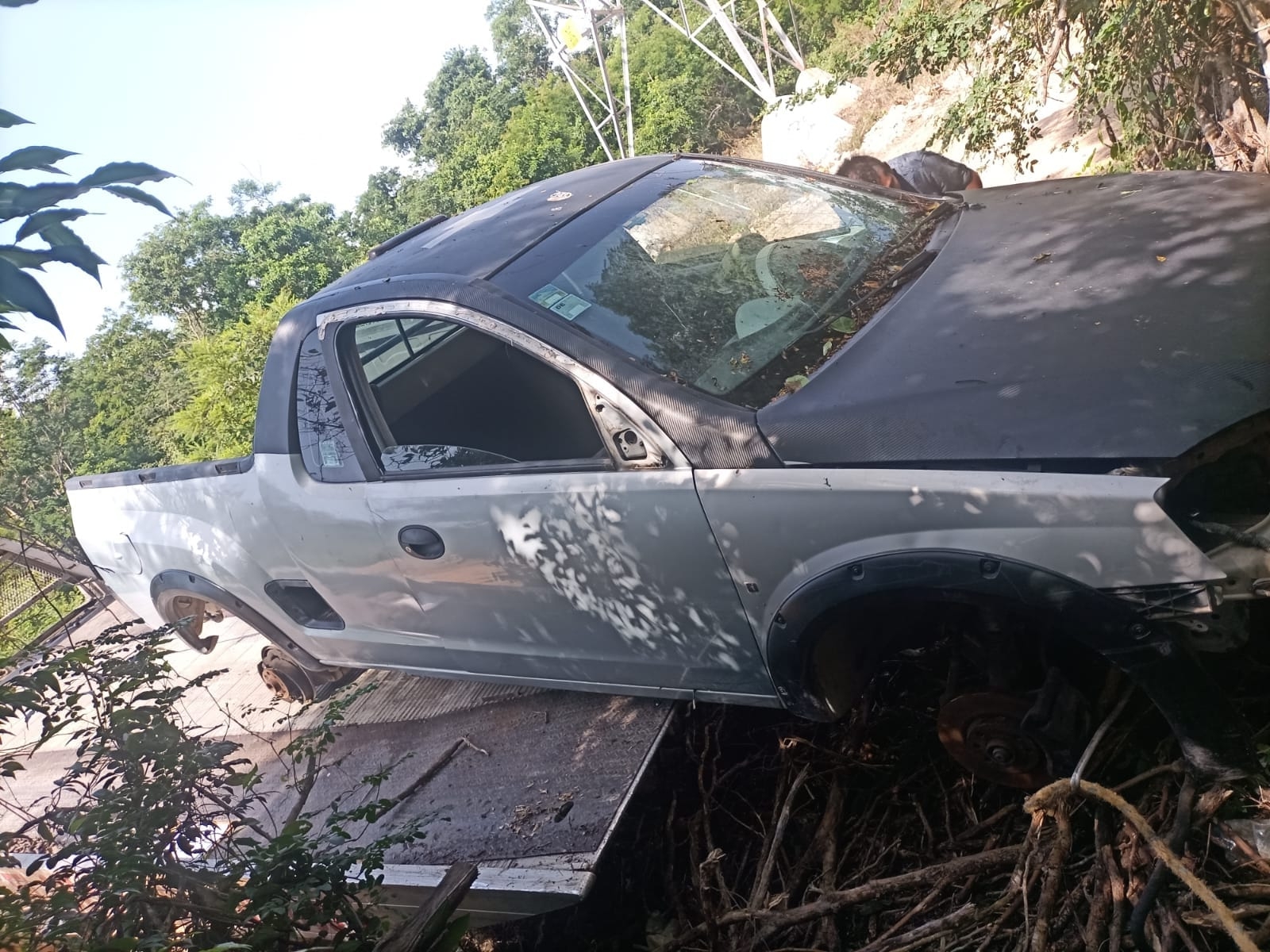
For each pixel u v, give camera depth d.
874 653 2.82
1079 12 4.47
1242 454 2.23
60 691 2.54
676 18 30.72
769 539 2.55
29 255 1.12
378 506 3.38
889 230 3.42
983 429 2.31
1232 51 4.04
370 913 3.10
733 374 2.79
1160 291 2.50
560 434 2.94
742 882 3.01
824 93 6.29
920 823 2.88
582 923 3.12
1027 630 2.56
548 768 3.41
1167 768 2.32
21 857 3.59
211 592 4.25
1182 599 2.09
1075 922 2.29
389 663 3.97
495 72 53.75
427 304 3.18
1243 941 1.84
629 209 3.46
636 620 2.96
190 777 2.65
